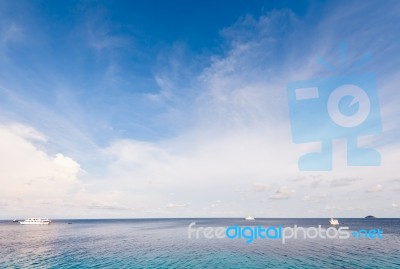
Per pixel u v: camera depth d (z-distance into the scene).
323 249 52.66
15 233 101.12
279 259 42.56
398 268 36.16
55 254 48.66
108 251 52.00
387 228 122.38
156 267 37.47
